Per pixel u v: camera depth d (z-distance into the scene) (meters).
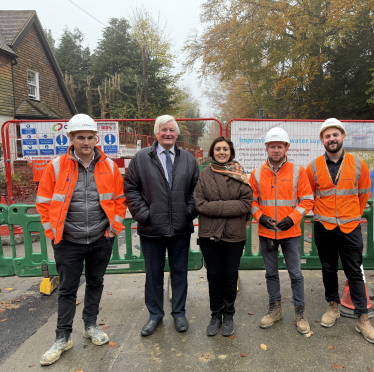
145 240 2.83
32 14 14.01
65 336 2.56
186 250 2.89
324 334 2.74
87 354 2.55
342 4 17.34
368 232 3.59
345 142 5.59
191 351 2.55
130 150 5.93
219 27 21.55
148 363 2.42
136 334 2.83
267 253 2.89
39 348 2.68
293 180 2.77
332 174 2.78
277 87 21.00
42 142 5.56
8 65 12.27
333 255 2.87
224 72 24.39
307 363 2.36
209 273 2.73
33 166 5.64
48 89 15.66
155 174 2.71
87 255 2.65
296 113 23.64
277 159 2.76
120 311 3.30
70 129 2.41
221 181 2.64
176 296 2.91
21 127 5.53
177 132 2.77
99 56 27.95
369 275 4.07
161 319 2.97
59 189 2.47
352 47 21.45
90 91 24.48
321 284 3.80
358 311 2.71
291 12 18.42
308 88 23.28
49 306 3.50
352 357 2.41
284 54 20.53
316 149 5.45
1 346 2.72
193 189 2.88
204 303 3.42
